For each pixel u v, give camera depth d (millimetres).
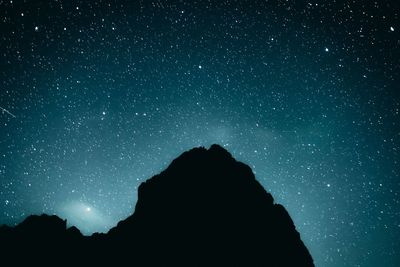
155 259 10656
